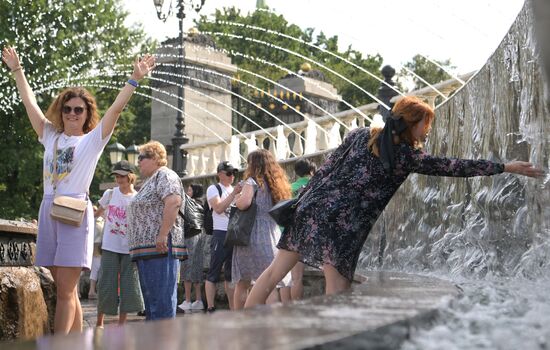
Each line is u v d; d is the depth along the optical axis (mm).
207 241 13055
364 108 15352
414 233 8328
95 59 32344
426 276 5625
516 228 5469
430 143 8594
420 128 4785
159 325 2281
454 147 7590
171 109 24438
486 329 2525
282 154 17594
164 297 6812
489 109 6297
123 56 33188
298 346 1792
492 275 5645
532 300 3291
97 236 15555
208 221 10516
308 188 5211
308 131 16484
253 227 7668
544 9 2184
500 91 5941
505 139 5844
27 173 30656
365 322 2205
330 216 4957
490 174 4727
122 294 8508
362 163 4969
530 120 5195
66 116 5785
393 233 9125
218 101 24250
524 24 5164
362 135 5070
